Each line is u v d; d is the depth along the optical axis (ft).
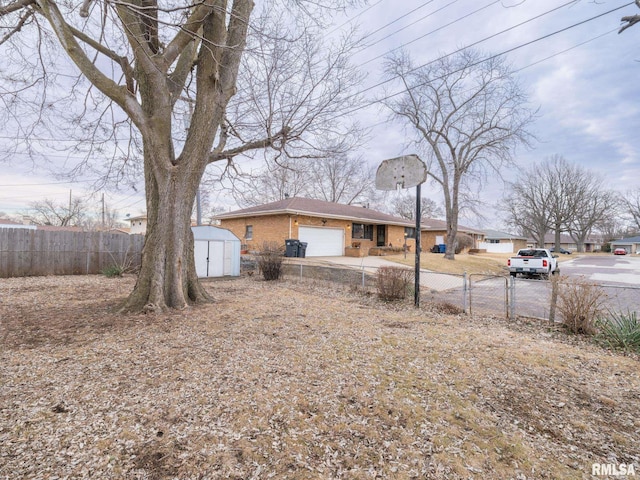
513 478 6.73
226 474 6.71
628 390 10.93
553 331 18.37
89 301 23.22
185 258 22.13
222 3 19.38
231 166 27.20
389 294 27.32
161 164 19.94
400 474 6.80
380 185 28.58
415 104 57.36
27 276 36.73
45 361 12.44
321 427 8.46
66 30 16.53
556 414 9.34
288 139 25.27
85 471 6.67
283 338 15.80
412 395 10.27
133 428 8.20
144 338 15.26
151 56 18.90
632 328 15.96
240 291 30.04
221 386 10.59
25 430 8.01
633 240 168.04
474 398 10.16
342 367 12.40
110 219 122.93
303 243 55.21
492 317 21.71
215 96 20.48
